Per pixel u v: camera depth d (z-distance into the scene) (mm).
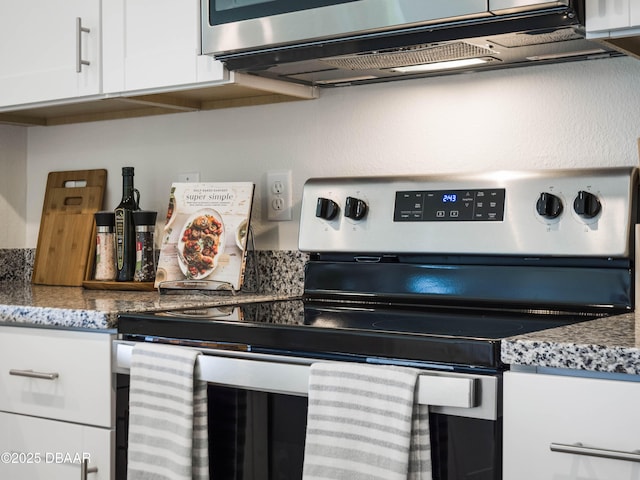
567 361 1134
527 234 1685
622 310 1606
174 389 1462
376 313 1646
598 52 1684
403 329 1354
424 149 1958
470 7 1495
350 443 1261
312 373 1305
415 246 1811
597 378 1131
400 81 1990
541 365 1154
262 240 2189
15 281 2637
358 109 2051
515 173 1730
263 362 1377
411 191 1840
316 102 2109
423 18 1550
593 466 1116
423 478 1228
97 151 2516
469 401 1183
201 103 2270
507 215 1713
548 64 1796
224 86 1951
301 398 1361
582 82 1762
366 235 1875
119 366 1587
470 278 1766
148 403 1502
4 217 2611
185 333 1517
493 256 1745
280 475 1385
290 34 1713
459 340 1228
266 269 2162
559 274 1669
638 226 1546
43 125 2607
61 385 1694
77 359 1667
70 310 1658
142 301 1842
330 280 1951
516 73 1840
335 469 1269
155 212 2256
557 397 1143
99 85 2066
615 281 1615
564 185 1659
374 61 1775
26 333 1757
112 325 1614
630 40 1507
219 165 2271
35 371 1737
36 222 2650
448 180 1803
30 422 1748
